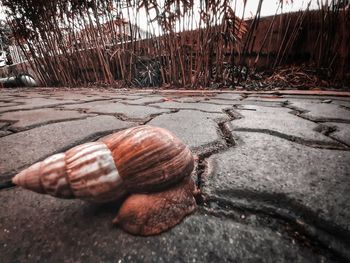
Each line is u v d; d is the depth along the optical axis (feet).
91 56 2.89
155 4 2.09
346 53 1.81
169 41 2.20
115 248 0.27
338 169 0.44
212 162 0.48
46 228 0.30
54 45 3.16
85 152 0.29
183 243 0.27
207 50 2.05
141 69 2.81
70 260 0.26
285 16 2.29
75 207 0.34
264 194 0.36
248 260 0.25
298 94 1.57
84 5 2.62
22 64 4.43
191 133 0.68
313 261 0.25
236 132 0.68
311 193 0.36
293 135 0.64
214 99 1.45
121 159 0.29
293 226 0.30
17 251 0.27
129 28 2.71
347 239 0.28
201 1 1.94
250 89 1.93
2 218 0.32
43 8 2.99
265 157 0.49
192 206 0.32
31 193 0.38
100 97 1.73
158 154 0.30
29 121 0.89
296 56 2.32
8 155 0.55
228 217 0.32
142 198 0.29
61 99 1.67
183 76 2.21
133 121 0.87
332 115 0.90
